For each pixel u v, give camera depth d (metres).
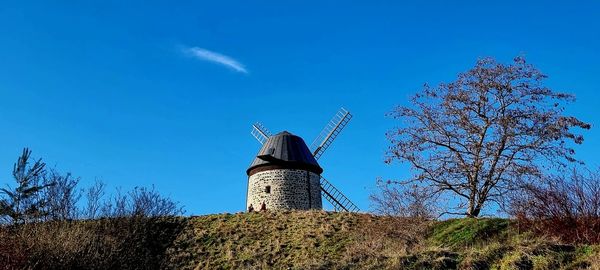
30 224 26.55
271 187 44.03
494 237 23.56
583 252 18.30
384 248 25.44
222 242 31.67
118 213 33.41
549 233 20.70
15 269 22.27
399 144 34.12
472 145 33.44
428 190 32.44
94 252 26.45
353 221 33.25
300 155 45.72
